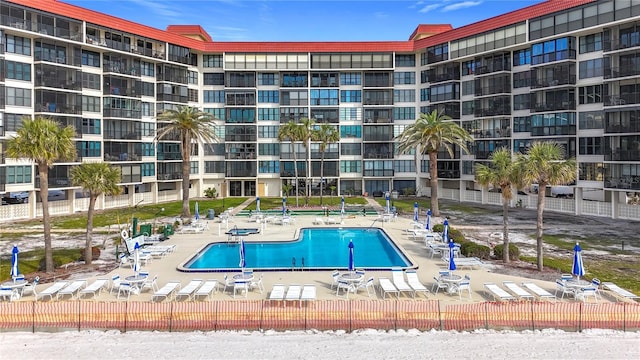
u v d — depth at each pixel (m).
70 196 56.62
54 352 19.05
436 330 20.98
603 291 24.44
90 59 58.97
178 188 73.44
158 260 31.97
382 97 74.94
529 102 59.44
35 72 52.38
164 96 67.69
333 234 43.44
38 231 44.00
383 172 75.69
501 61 61.47
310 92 74.81
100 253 34.12
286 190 71.44
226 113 74.50
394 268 29.31
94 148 59.25
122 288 24.11
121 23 61.25
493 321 21.08
